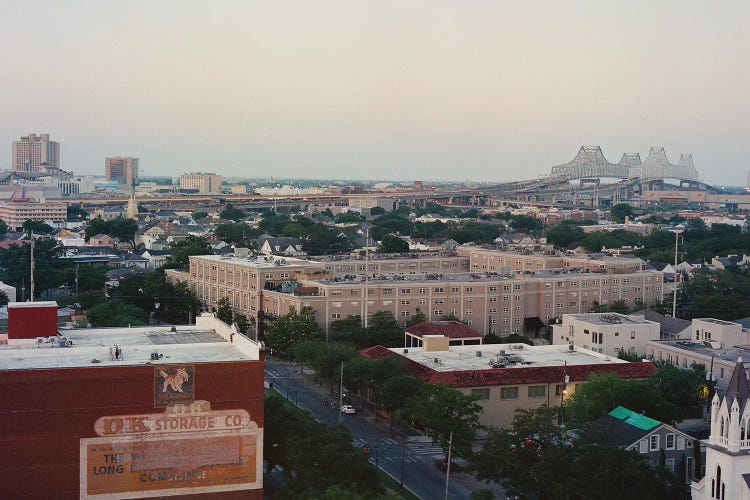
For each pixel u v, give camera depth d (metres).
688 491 128.38
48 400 112.62
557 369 183.50
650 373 186.00
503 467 134.75
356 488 122.94
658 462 140.50
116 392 114.88
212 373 118.31
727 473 113.00
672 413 163.38
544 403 181.25
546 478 127.31
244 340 128.12
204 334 147.12
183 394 117.25
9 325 135.50
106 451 115.00
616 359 197.75
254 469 120.56
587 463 124.88
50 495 113.25
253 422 120.19
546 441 136.25
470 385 175.62
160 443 116.88
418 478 151.12
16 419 111.62
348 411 189.12
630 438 143.38
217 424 118.81
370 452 164.38
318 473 124.50
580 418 151.25
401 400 172.62
